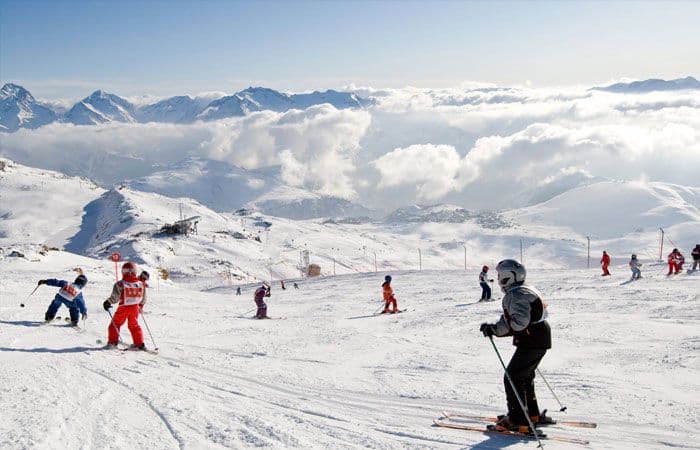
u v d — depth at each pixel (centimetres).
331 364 1102
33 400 666
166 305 2444
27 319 1533
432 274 4388
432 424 629
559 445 556
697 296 2041
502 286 602
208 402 707
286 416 649
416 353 1222
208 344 1348
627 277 2992
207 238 16838
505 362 1083
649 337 1295
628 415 685
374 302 2677
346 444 538
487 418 654
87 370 897
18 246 4781
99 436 539
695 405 729
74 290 1462
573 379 904
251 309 2455
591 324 1527
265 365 1067
